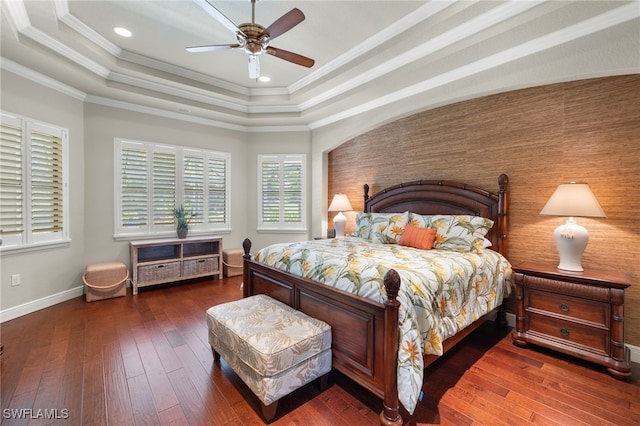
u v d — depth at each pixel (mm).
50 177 3475
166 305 3598
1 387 1979
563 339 2375
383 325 1689
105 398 1884
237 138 5477
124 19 2766
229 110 4797
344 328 1947
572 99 2662
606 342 2180
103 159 4086
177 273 4398
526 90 2941
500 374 2191
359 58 3314
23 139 3182
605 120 2492
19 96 3125
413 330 1662
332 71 3713
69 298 3746
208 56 3498
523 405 1849
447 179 3592
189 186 4910
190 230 4926
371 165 4547
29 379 2072
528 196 2939
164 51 3377
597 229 2527
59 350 2482
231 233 5438
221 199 5305
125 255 4285
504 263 2904
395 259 2361
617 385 2051
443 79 3273
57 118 3531
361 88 3738
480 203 3227
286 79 4141
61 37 2844
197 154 4988
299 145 5449
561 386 2043
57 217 3562
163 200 4641
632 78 2369
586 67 2355
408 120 4016
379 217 3758
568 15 2225
